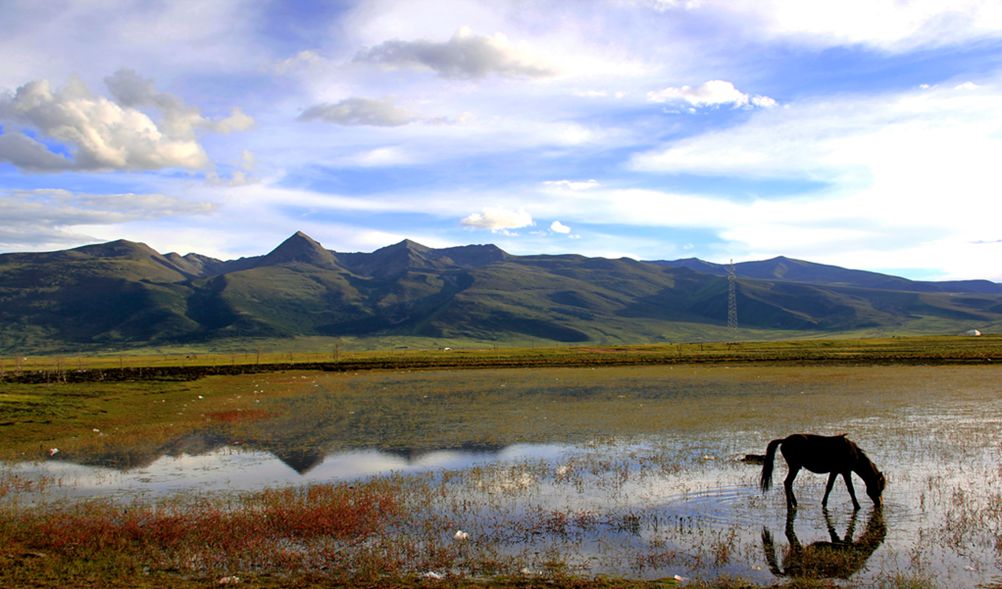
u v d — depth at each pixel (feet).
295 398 169.27
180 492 75.97
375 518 62.59
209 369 252.83
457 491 73.26
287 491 73.41
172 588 45.65
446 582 46.70
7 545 55.67
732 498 69.15
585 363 271.90
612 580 47.03
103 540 56.34
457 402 156.66
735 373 215.92
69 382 201.05
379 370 263.29
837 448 63.98
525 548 54.90
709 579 48.21
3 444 106.22
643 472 80.43
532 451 95.96
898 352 272.10
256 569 50.42
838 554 52.70
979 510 63.05
